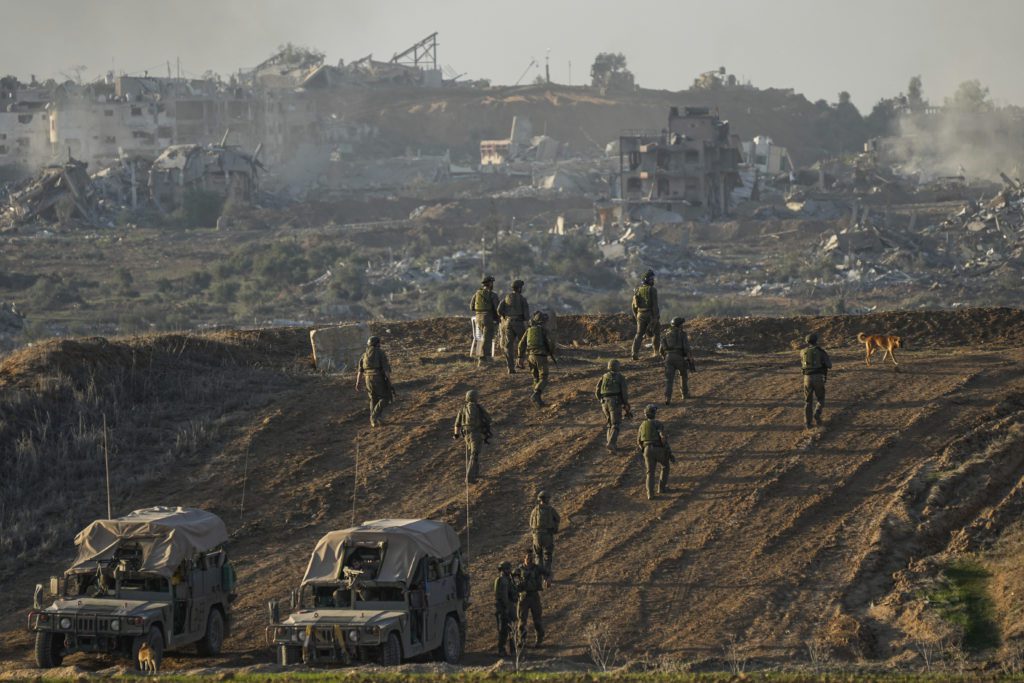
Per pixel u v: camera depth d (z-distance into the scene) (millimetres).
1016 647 67250
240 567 84750
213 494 96375
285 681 58969
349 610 65062
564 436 104375
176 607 67812
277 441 106938
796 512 87375
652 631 72750
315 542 87938
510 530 88188
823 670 63312
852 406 106750
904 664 66062
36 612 65562
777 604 75438
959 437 97875
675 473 95562
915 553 81250
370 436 107062
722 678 60312
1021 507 86375
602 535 86438
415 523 69875
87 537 69188
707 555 82250
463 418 95375
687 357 110000
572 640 72188
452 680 58969
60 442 104625
